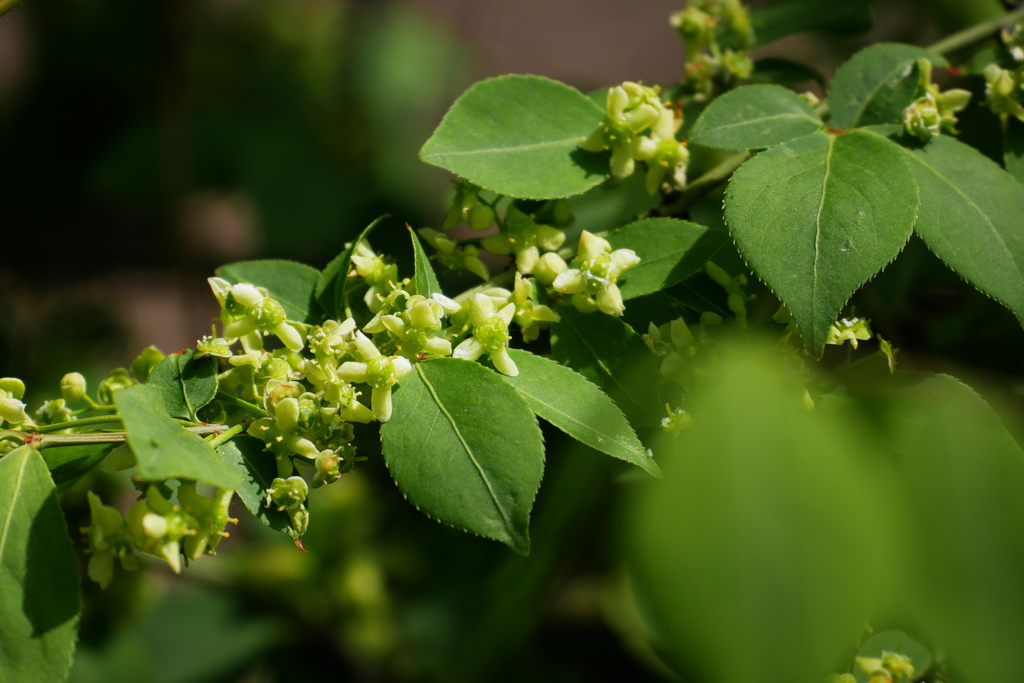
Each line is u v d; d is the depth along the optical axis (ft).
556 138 1.21
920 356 1.42
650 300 1.20
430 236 1.21
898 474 0.65
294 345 1.18
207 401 1.16
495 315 1.15
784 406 0.55
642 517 0.54
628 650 1.46
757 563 0.51
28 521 1.11
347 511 1.78
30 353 1.92
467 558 1.73
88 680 1.56
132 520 1.09
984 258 1.15
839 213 1.13
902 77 1.23
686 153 1.23
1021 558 0.61
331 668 1.78
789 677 0.50
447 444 1.11
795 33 1.46
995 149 1.35
